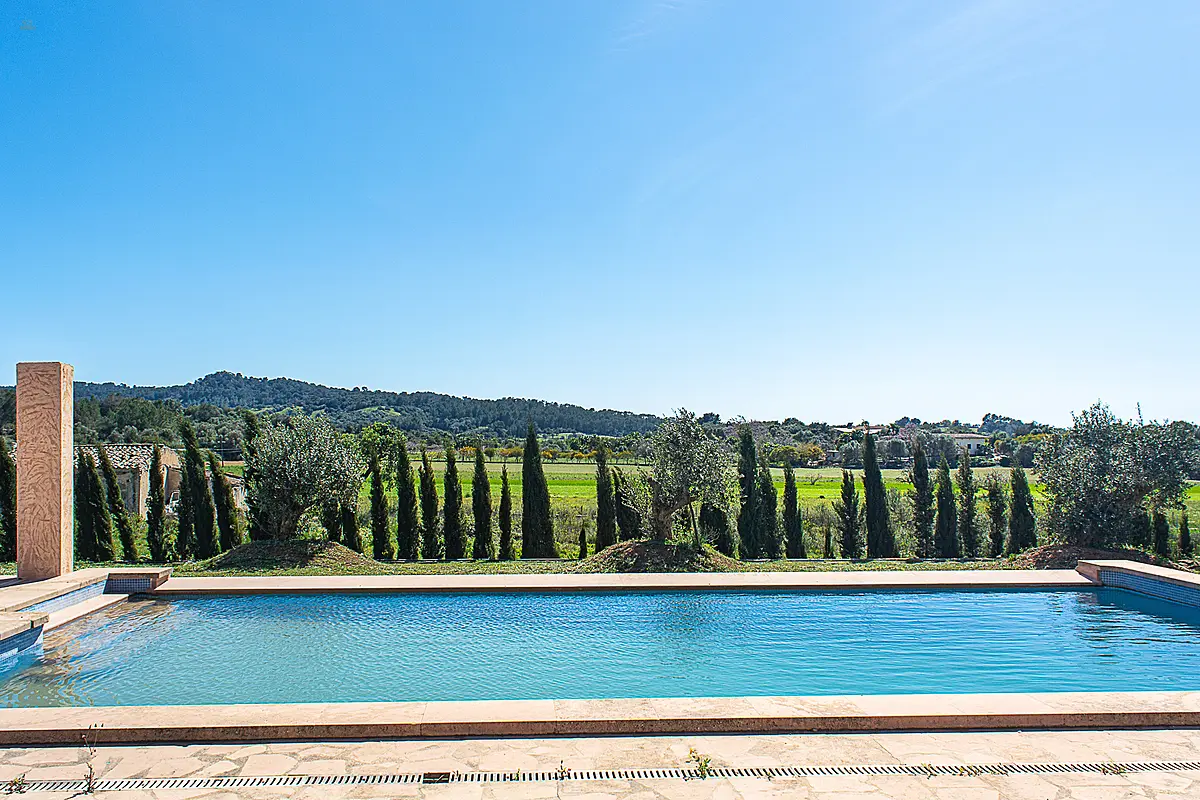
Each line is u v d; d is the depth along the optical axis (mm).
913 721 5648
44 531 11008
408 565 14805
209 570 13492
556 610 10664
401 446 18406
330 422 17031
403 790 4613
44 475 11070
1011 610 10820
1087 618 10469
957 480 19359
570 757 5109
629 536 17922
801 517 19031
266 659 8484
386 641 9227
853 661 8617
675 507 15102
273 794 4547
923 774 4840
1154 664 8516
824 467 45844
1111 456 15688
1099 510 15633
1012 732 5590
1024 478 18406
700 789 4633
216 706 5773
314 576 12336
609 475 18188
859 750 5238
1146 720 5699
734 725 5586
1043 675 8141
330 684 7695
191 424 17938
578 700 5980
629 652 8898
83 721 5410
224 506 17984
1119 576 11969
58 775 4785
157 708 5699
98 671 8016
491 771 4883
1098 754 5160
